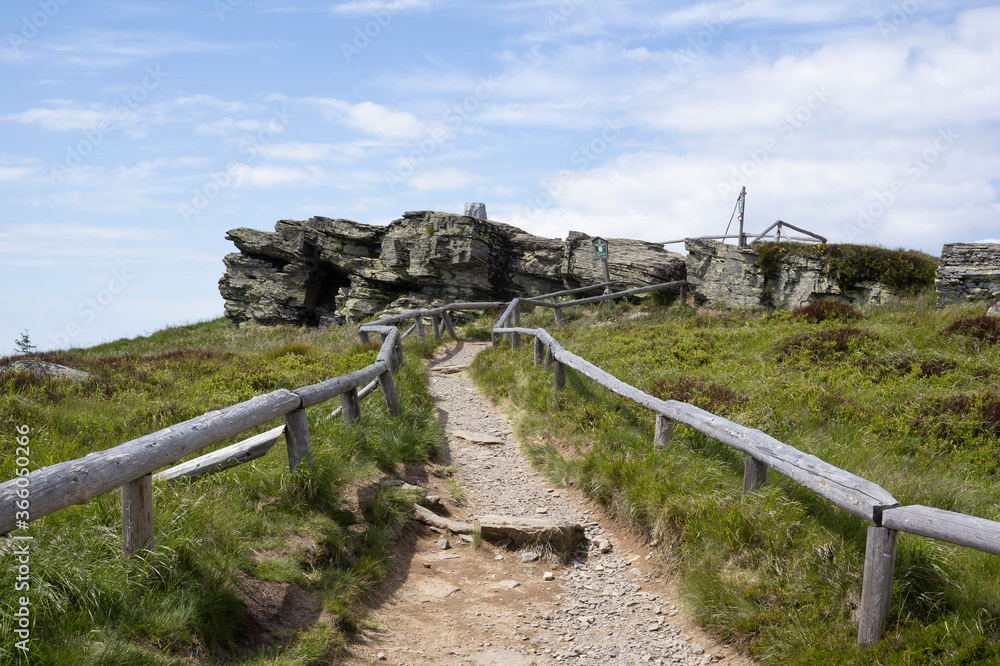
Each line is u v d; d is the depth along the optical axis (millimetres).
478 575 5566
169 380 10727
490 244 27859
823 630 4047
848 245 20062
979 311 14078
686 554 5238
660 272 25031
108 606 3432
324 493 5707
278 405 5473
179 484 5000
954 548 4637
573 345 15578
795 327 14484
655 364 12312
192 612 3594
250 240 30859
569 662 4262
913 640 3729
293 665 3615
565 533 6039
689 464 6418
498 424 10531
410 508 6395
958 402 8695
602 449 7500
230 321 32125
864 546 4645
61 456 5582
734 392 9297
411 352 17203
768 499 5273
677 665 4227
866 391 9547
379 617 4605
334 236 29734
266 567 4406
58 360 11945
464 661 4199
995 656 3477
